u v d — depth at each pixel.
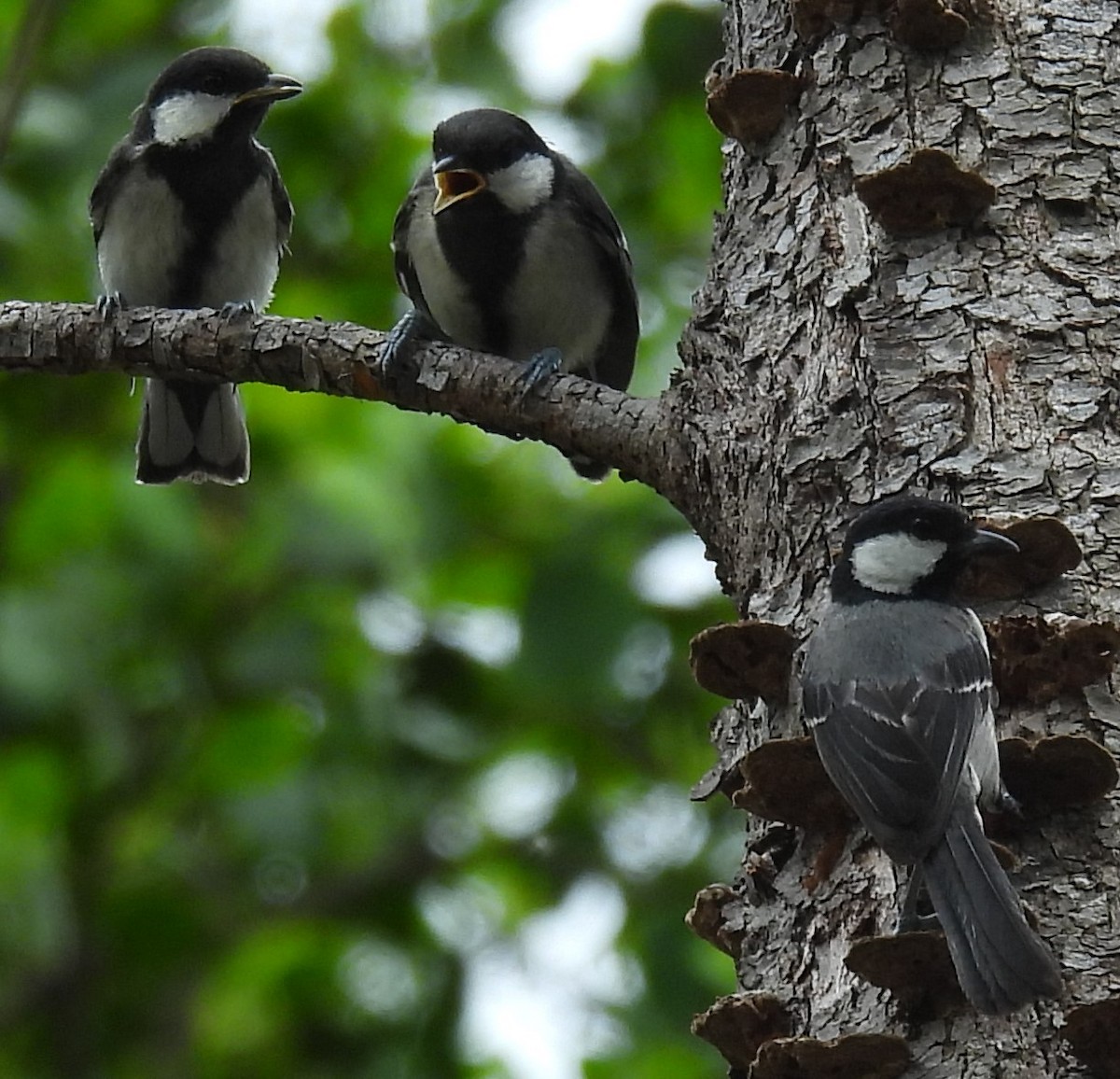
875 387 7.52
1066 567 7.07
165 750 14.44
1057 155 7.76
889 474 7.41
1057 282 7.54
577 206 11.07
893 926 6.73
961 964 6.11
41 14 11.55
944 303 7.55
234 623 14.27
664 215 15.64
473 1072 13.97
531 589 13.88
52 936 13.88
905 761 6.80
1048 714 6.91
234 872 15.09
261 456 14.29
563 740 14.92
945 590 7.28
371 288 15.16
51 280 14.19
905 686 6.97
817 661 7.25
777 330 7.90
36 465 14.60
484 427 8.84
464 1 15.75
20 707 13.12
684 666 14.39
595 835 14.83
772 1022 6.79
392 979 14.60
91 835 14.86
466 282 11.00
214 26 15.38
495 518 14.83
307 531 13.68
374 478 13.94
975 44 8.00
